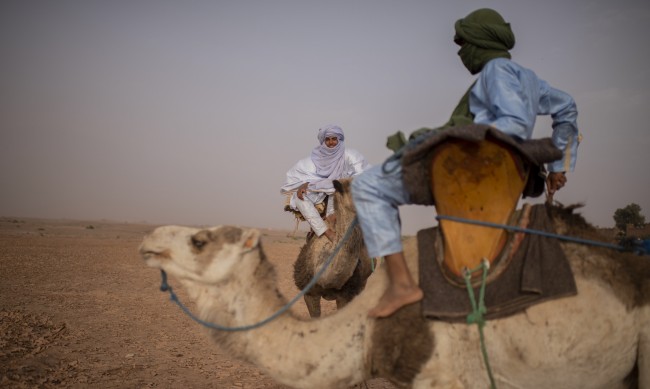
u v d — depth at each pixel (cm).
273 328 419
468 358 386
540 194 424
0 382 685
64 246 3127
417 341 385
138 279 1791
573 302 372
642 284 374
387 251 401
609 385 386
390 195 411
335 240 697
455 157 386
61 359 814
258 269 432
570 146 457
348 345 404
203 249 422
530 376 385
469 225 394
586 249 390
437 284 393
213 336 429
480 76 423
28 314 1096
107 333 1003
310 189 759
